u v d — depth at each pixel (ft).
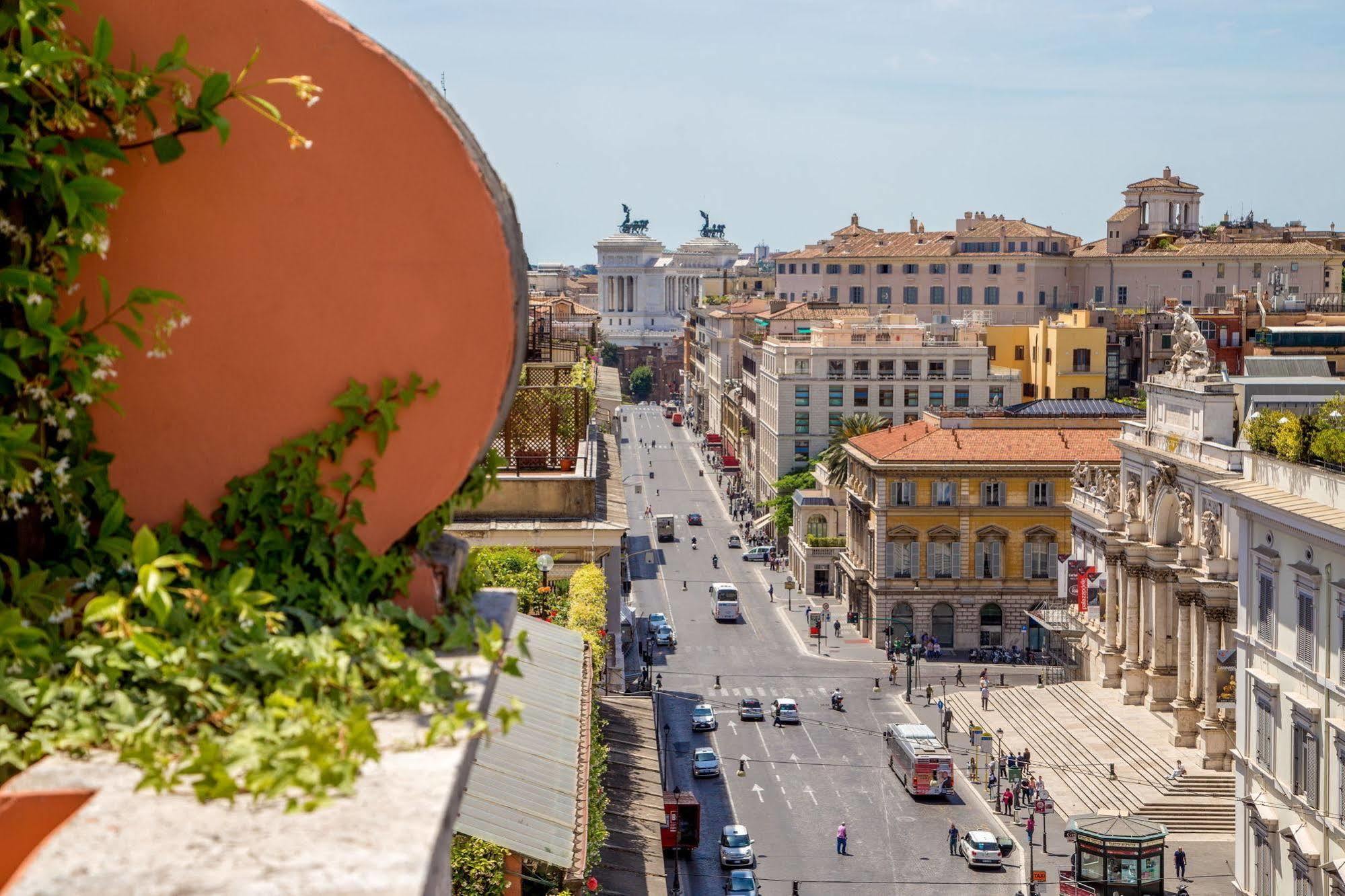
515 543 122.21
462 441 25.12
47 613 23.82
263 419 25.05
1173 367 278.46
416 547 25.88
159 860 16.01
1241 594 192.03
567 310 496.23
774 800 247.50
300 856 16.10
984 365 492.13
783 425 501.56
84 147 24.13
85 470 24.80
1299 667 172.96
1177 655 266.77
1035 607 377.91
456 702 21.42
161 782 18.15
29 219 24.76
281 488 24.72
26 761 20.26
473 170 24.67
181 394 24.99
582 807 74.69
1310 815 169.37
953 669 357.61
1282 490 181.98
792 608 426.92
